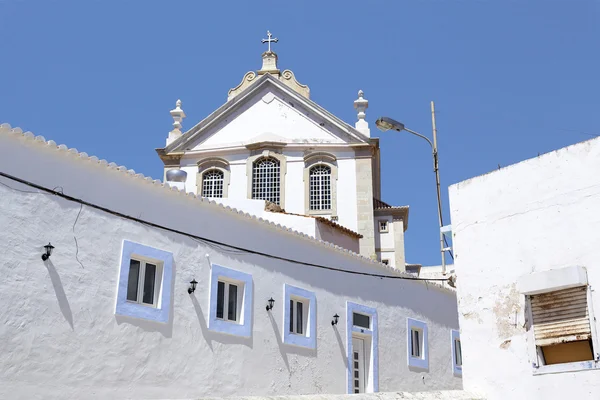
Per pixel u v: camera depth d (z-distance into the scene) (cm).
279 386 1384
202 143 2986
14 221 997
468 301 1066
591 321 903
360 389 1614
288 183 2873
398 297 1794
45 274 1020
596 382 882
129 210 1178
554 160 995
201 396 1220
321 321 1530
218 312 1313
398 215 3120
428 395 948
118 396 1085
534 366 957
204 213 1320
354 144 2892
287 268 1477
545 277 958
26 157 1029
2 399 930
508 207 1043
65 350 1023
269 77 3020
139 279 1184
